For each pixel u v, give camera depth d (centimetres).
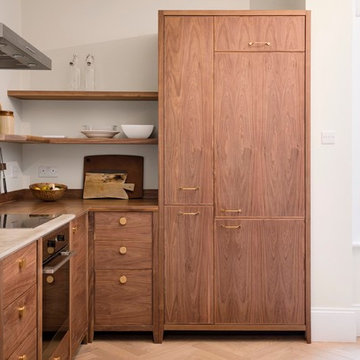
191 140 334
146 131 366
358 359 313
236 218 336
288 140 335
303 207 336
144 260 336
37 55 257
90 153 391
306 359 311
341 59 343
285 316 339
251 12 331
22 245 185
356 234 369
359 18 367
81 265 311
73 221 285
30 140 313
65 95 362
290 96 334
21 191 385
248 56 333
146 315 338
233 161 335
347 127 344
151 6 387
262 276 337
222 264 337
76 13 388
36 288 211
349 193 345
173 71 333
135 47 388
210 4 385
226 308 338
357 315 360
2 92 349
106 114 390
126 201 371
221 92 334
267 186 335
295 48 332
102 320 337
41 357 218
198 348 328
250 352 322
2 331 169
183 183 335
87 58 374
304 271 338
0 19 344
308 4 343
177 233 336
